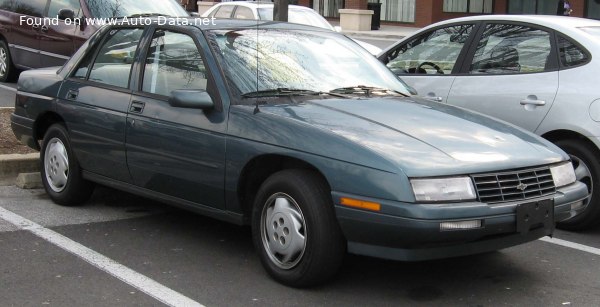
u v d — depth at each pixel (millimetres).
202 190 5117
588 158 6141
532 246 5801
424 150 4375
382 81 5812
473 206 4180
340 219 4305
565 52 6504
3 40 12953
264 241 4773
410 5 33625
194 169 5109
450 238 4145
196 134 5066
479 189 4277
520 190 4461
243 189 4910
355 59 5914
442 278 4980
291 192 4539
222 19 5930
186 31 5504
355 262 5238
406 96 5645
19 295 4441
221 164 4918
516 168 4484
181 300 4438
